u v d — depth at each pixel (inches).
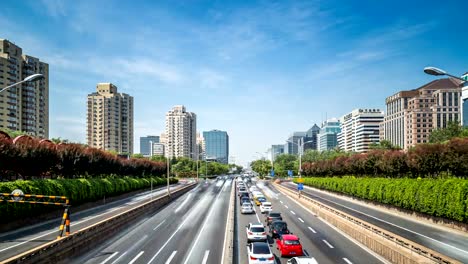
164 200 2812.5
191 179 6402.6
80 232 1237.1
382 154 2613.2
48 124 5408.5
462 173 1827.0
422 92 7362.2
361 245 1296.8
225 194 3538.4
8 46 4685.0
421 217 1712.6
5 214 1393.9
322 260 1094.4
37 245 1152.2
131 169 3772.1
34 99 5009.8
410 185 1792.6
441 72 708.0
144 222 1879.9
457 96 6904.5
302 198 2682.1
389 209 2079.2
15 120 4638.3
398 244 1072.2
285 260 1119.6
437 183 1582.2
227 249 1197.7
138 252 1217.4
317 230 1608.0
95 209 2240.4
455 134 3344.0
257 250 1028.5
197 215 2138.3
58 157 2111.2
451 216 1450.5
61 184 1919.3
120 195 3080.7
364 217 1841.8
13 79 4626.0
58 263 1088.8
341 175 3617.1
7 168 1753.2
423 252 949.2
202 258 1133.1
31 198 1582.2
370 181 2357.3
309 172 4753.9
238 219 1998.0
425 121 6948.8
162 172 5137.8
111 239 1446.9
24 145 1796.3
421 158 1961.1
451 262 844.0
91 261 1111.6
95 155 2755.9
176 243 1357.0
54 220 1713.8
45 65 5329.7
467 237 1309.1
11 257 986.1
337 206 2385.6
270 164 6953.7
